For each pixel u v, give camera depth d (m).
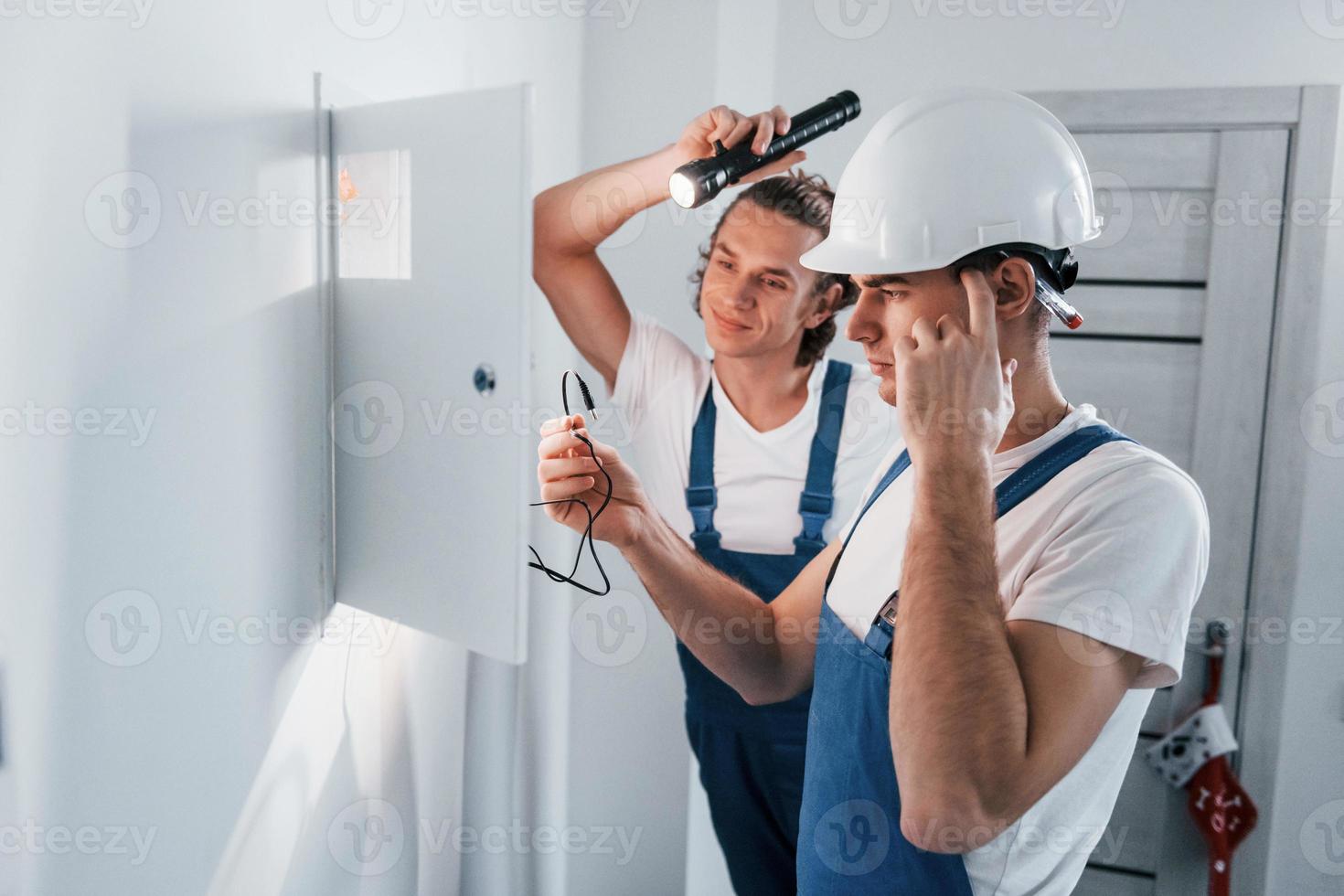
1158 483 0.81
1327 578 1.75
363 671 1.24
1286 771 1.79
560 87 1.73
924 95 0.95
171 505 0.89
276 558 1.04
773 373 1.65
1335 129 1.65
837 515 1.64
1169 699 1.83
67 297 0.77
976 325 0.84
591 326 1.69
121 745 0.86
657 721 1.90
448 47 1.33
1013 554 0.87
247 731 1.02
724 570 1.70
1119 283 1.78
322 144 1.07
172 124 0.86
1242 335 1.74
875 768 1.00
